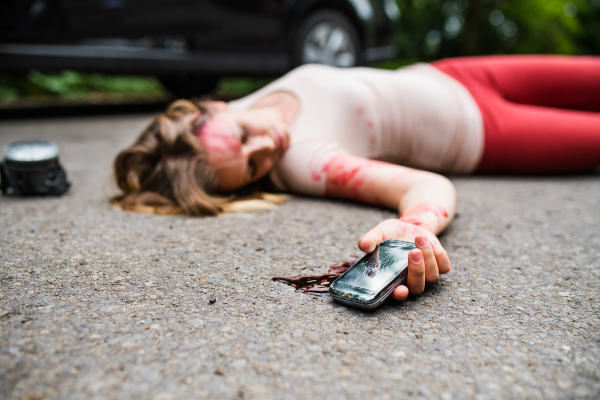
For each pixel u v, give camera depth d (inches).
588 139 82.9
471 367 29.8
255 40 157.8
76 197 71.2
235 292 39.6
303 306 37.4
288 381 28.3
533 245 51.7
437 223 47.6
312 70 77.1
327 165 66.1
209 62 152.3
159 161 65.3
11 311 35.7
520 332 33.9
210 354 30.8
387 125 76.2
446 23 330.0
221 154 63.0
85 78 224.8
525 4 322.3
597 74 90.5
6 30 126.7
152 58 144.3
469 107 82.8
